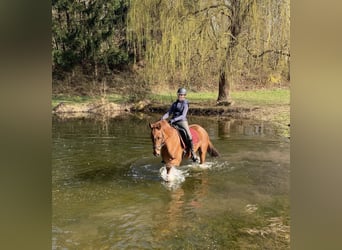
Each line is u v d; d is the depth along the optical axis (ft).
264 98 43.45
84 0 57.41
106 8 57.47
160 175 19.62
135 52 53.11
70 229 13.03
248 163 21.62
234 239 12.16
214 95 48.26
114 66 57.00
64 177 19.38
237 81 46.42
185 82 50.21
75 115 45.68
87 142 28.71
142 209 14.90
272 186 17.34
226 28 43.50
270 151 24.50
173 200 15.92
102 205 15.42
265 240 11.91
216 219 13.80
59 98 52.65
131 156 23.94
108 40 57.72
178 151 19.34
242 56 43.27
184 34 44.57
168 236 12.48
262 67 44.47
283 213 14.16
